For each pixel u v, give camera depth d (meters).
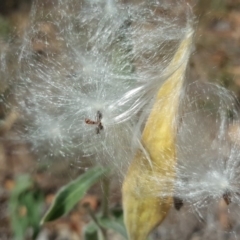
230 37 0.65
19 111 0.28
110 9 0.24
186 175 0.20
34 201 0.37
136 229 0.21
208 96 0.22
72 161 0.26
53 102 0.24
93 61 0.23
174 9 0.23
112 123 0.21
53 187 0.45
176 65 0.21
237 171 0.20
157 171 0.20
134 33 0.23
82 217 0.49
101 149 0.22
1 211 0.49
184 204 0.21
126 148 0.21
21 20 0.55
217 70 0.58
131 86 0.22
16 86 0.27
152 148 0.20
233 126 0.22
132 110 0.21
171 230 0.45
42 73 0.25
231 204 0.24
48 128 0.24
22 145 0.49
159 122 0.20
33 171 0.40
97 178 0.27
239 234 0.38
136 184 0.20
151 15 0.23
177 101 0.21
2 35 0.49
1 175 0.51
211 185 0.20
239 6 0.69
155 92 0.21
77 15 0.25
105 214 0.31
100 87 0.22
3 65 0.30
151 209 0.21
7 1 0.59
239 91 0.56
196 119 0.21
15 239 0.37
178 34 0.22
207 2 0.24
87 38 0.24
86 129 0.23
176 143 0.20
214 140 0.21
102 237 0.32
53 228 0.49
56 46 0.25
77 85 0.23
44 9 0.27
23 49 0.26
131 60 0.23
